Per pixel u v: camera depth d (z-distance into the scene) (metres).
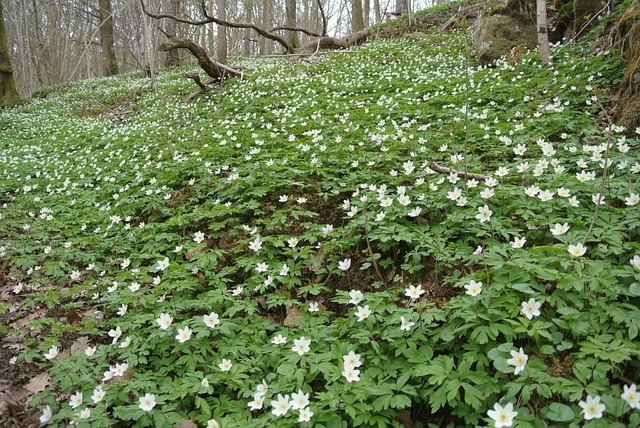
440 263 3.51
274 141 7.28
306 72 15.03
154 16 15.01
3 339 3.98
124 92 19.25
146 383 2.93
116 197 6.60
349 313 3.23
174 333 3.36
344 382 2.64
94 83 25.67
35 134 14.32
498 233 3.62
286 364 2.85
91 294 4.38
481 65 11.60
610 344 2.33
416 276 3.67
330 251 4.20
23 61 32.34
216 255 4.30
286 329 3.38
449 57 13.39
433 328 2.93
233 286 4.14
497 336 2.70
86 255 5.16
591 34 9.55
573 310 2.53
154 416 2.69
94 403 2.86
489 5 17.42
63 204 7.20
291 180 5.39
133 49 37.44
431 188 4.28
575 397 2.14
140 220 5.99
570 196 3.90
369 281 3.89
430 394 2.52
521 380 2.35
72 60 45.75
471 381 2.48
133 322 3.60
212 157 7.12
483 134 6.12
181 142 8.62
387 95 9.88
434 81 10.18
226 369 2.92
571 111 6.16
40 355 3.49
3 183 8.42
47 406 2.78
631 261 2.68
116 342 3.54
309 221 4.86
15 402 3.16
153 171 7.18
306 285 4.03
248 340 3.29
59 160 10.05
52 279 5.02
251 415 2.75
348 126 7.45
